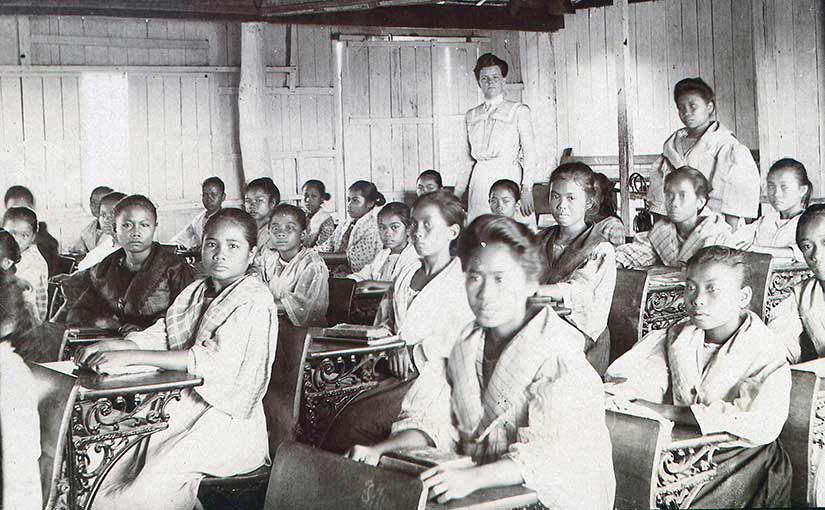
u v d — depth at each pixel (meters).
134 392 2.85
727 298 2.92
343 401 3.44
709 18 4.80
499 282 2.50
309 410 3.39
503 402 2.41
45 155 5.29
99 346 3.26
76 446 2.81
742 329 2.89
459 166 5.30
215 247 3.37
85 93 5.40
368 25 5.44
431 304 3.50
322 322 4.46
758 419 2.64
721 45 4.78
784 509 2.67
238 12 5.56
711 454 2.59
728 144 4.39
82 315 4.67
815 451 2.84
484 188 4.70
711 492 2.64
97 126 5.45
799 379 2.70
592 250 3.67
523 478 2.15
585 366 2.39
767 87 4.51
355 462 1.97
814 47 4.32
